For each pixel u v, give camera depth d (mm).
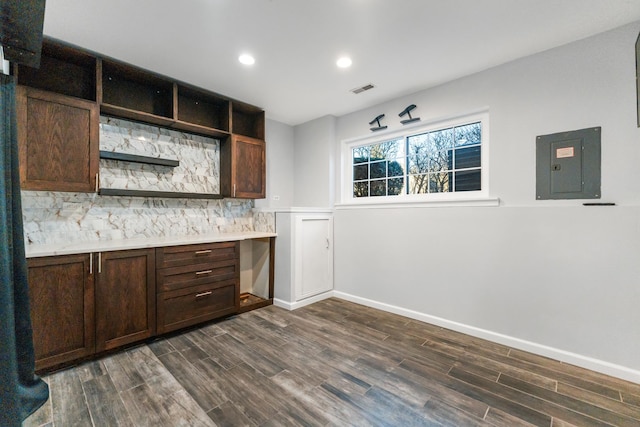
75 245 2225
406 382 1854
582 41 2100
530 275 2303
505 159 2445
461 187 2816
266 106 3465
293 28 1992
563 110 2176
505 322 2418
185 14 1844
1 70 1020
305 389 1771
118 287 2207
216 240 2809
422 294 2932
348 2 1732
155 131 2949
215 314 2820
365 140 3598
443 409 1601
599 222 2012
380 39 2117
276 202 4055
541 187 2270
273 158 4008
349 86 2912
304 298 3395
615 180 1985
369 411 1576
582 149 2096
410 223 3033
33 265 1857
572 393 1755
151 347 2318
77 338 2021
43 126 2072
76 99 2217
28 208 2258
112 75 2602
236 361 2100
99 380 1853
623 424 1498
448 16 1858
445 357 2184
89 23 1929
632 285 1901
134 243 2379
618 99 1972
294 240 3279
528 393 1752
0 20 856
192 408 1591
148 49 2254
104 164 2637
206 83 2855
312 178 3982
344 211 3658
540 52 2275
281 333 2600
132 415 1531
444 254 2783
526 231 2320
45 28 1979
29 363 1131
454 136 2881
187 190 3199
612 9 1780
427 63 2465
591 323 2045
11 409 854
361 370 1989
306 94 3113
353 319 2959
